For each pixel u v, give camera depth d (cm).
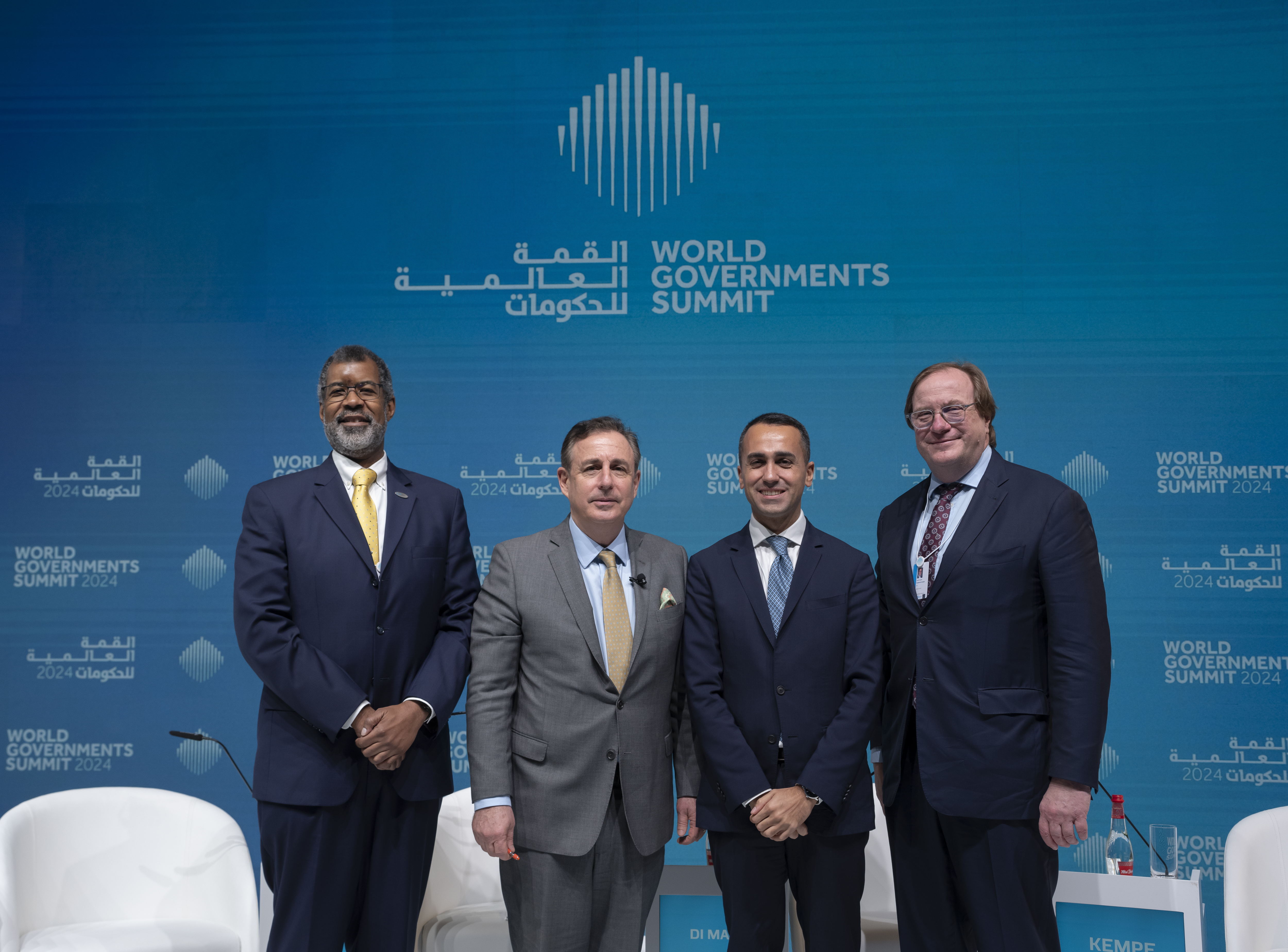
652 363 352
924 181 348
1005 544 198
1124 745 328
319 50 363
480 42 362
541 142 359
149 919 229
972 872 194
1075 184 344
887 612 218
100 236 362
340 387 218
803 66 354
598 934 199
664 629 205
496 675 202
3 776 346
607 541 211
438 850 254
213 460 355
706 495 348
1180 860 323
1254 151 338
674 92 357
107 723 347
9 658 350
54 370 359
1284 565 327
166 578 351
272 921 212
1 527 354
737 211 353
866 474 344
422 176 360
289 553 206
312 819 195
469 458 353
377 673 201
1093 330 339
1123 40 345
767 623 204
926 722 198
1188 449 334
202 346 358
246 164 362
